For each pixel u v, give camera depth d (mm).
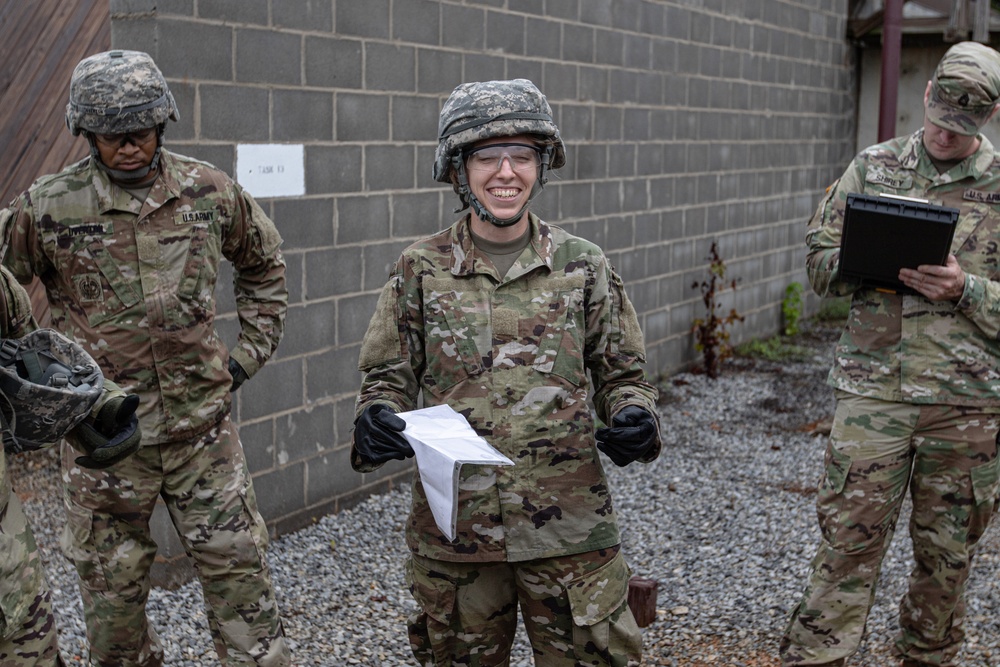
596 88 6848
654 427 2375
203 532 2979
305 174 4836
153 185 2920
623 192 7250
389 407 2404
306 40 4766
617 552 2508
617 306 2553
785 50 9453
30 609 2252
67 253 2889
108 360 2898
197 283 2967
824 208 3354
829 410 7430
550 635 2502
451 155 2400
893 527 3238
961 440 3102
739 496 5605
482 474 2424
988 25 9664
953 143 3080
